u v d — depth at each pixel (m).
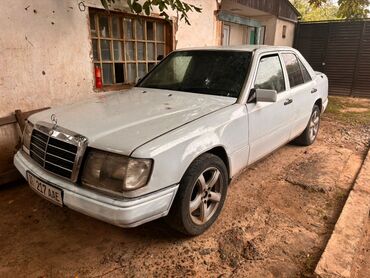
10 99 3.76
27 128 2.75
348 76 10.94
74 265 2.39
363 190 3.42
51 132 2.37
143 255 2.50
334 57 11.11
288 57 4.08
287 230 2.84
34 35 3.84
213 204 2.82
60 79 4.23
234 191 3.54
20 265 2.38
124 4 4.79
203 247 2.60
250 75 3.14
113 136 2.21
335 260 2.34
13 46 3.67
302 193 3.52
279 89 3.66
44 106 4.12
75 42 4.30
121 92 3.52
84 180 2.19
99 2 4.50
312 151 4.91
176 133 2.30
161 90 3.42
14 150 3.84
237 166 3.02
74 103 3.08
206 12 6.58
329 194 3.49
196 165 2.46
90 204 2.10
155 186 2.13
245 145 3.04
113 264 2.40
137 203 2.05
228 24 9.38
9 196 3.41
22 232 2.78
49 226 2.87
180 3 4.52
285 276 2.30
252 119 3.05
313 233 2.80
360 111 8.29
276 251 2.56
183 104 2.89
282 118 3.67
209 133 2.53
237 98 3.01
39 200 3.32
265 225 2.91
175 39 5.91
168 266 2.39
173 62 3.74
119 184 2.06
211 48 3.63
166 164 2.17
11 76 3.72
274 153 4.79
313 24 11.34
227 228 2.85
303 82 4.39
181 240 2.68
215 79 3.26
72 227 2.86
